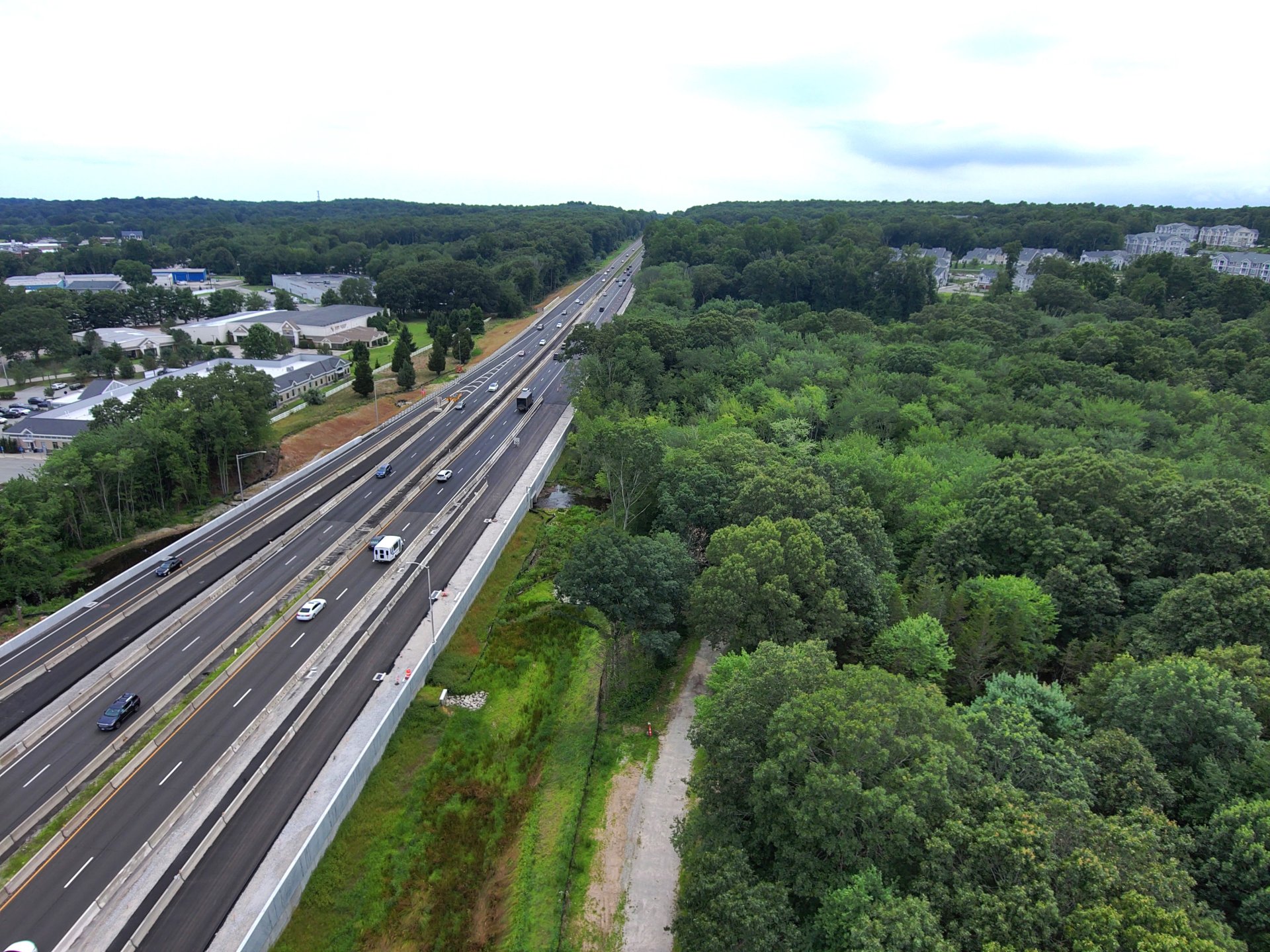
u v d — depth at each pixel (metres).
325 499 106.56
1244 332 144.38
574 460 127.06
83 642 70.88
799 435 112.31
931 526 82.75
